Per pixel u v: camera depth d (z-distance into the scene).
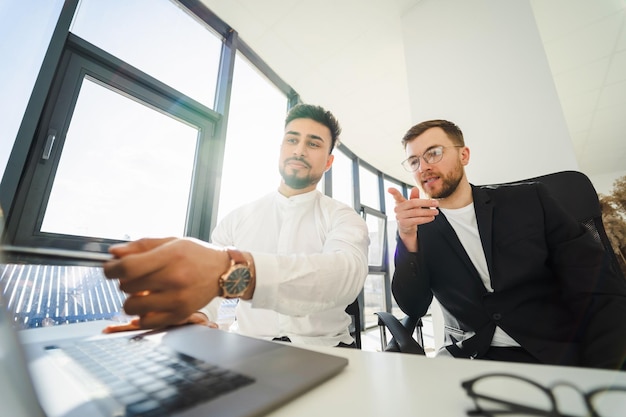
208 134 1.79
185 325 0.47
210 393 0.23
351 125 3.28
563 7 1.92
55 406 0.20
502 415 0.20
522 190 0.92
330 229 0.94
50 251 0.25
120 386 0.24
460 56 1.62
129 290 0.31
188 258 0.34
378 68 2.43
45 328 0.45
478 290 0.86
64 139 1.16
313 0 1.85
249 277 0.42
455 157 1.01
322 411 0.21
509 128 1.38
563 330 0.74
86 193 1.20
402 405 0.22
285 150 1.06
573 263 0.77
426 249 0.97
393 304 4.33
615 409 0.20
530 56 1.40
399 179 5.04
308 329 0.82
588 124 3.39
